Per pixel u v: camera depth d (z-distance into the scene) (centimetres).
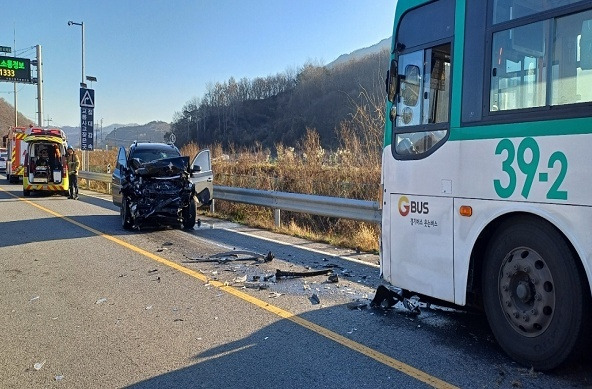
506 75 422
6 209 1598
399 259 529
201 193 1343
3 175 4366
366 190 1312
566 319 375
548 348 388
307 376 398
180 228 1198
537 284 397
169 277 720
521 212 409
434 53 498
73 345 468
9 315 555
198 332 500
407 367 412
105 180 2344
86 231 1145
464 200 453
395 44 543
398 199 530
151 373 407
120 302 602
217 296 625
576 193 363
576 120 366
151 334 495
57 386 386
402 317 543
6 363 429
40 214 1470
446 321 530
